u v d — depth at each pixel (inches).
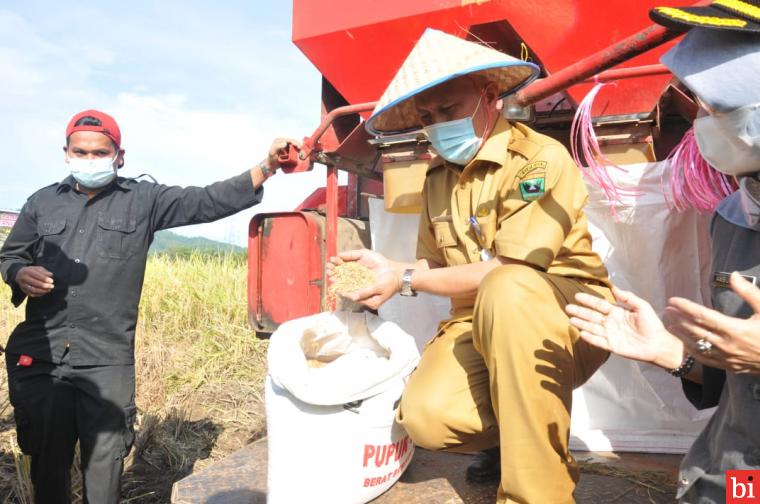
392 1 103.7
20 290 112.5
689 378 59.4
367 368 77.5
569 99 93.5
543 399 63.9
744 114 47.7
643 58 89.5
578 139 104.0
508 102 78.4
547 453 63.2
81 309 111.4
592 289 75.5
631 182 91.0
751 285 44.8
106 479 112.1
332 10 109.0
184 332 248.7
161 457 156.3
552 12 92.2
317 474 74.9
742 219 55.2
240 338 237.1
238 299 270.5
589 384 96.0
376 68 109.0
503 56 77.3
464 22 98.5
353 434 75.0
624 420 94.9
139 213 117.1
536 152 77.0
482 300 67.3
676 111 109.3
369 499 78.0
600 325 52.8
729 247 55.6
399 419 77.0
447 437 74.0
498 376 65.1
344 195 133.3
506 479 64.2
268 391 78.8
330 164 114.9
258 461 93.8
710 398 59.3
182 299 266.8
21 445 111.6
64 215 114.7
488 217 80.4
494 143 81.7
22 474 135.1
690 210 89.9
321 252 112.8
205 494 83.0
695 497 56.6
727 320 44.8
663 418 93.4
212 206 116.8
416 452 94.1
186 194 118.3
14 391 110.7
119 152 119.3
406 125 98.0
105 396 111.9
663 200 90.4
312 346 89.4
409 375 82.7
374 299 84.4
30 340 110.8
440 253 93.0
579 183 77.2
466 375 75.8
